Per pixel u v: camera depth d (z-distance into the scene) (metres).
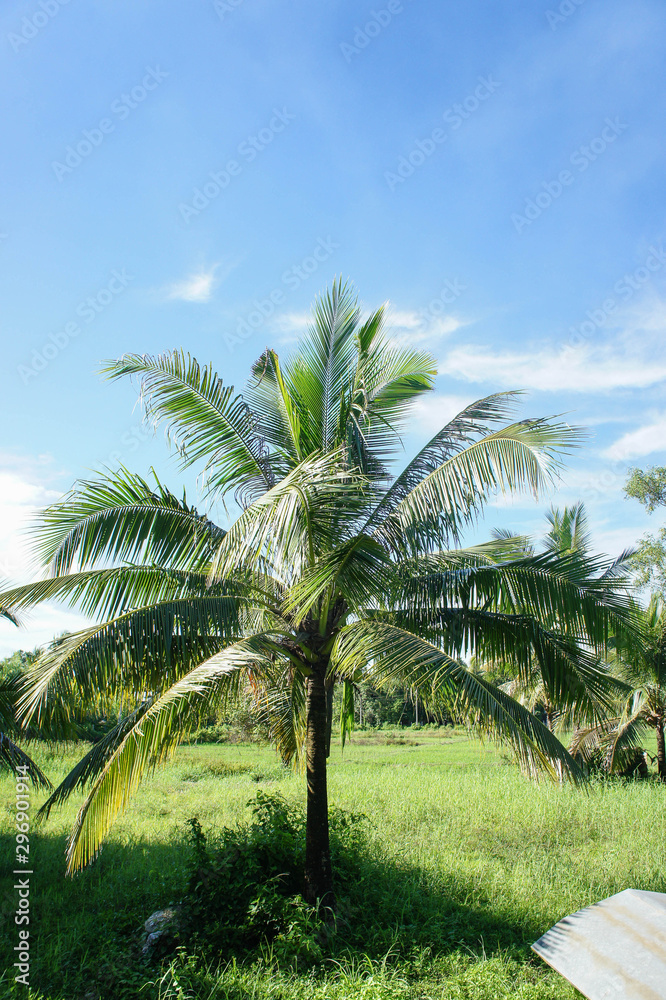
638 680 15.77
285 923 6.21
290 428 7.92
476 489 6.57
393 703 37.56
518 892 7.38
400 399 8.38
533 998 4.99
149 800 14.73
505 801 12.39
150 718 5.38
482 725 5.80
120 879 8.39
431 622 6.94
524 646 6.88
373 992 4.89
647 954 3.23
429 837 10.02
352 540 5.77
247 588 7.24
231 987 5.30
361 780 16.38
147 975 5.57
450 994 5.13
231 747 30.69
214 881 6.81
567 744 19.86
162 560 7.08
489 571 6.91
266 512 5.43
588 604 6.61
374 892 7.39
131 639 6.05
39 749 20.41
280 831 7.44
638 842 9.27
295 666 7.55
